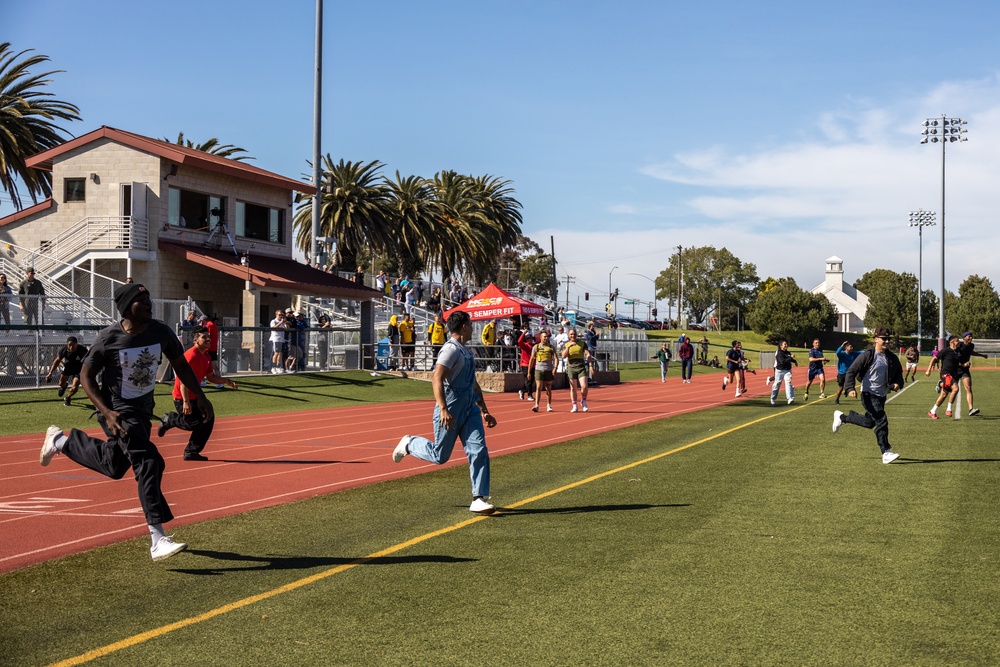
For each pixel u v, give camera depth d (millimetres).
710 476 10641
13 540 7570
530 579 6000
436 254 59094
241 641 4824
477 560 6555
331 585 5938
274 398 24359
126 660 4566
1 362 21422
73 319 27578
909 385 38500
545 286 130500
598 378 37656
